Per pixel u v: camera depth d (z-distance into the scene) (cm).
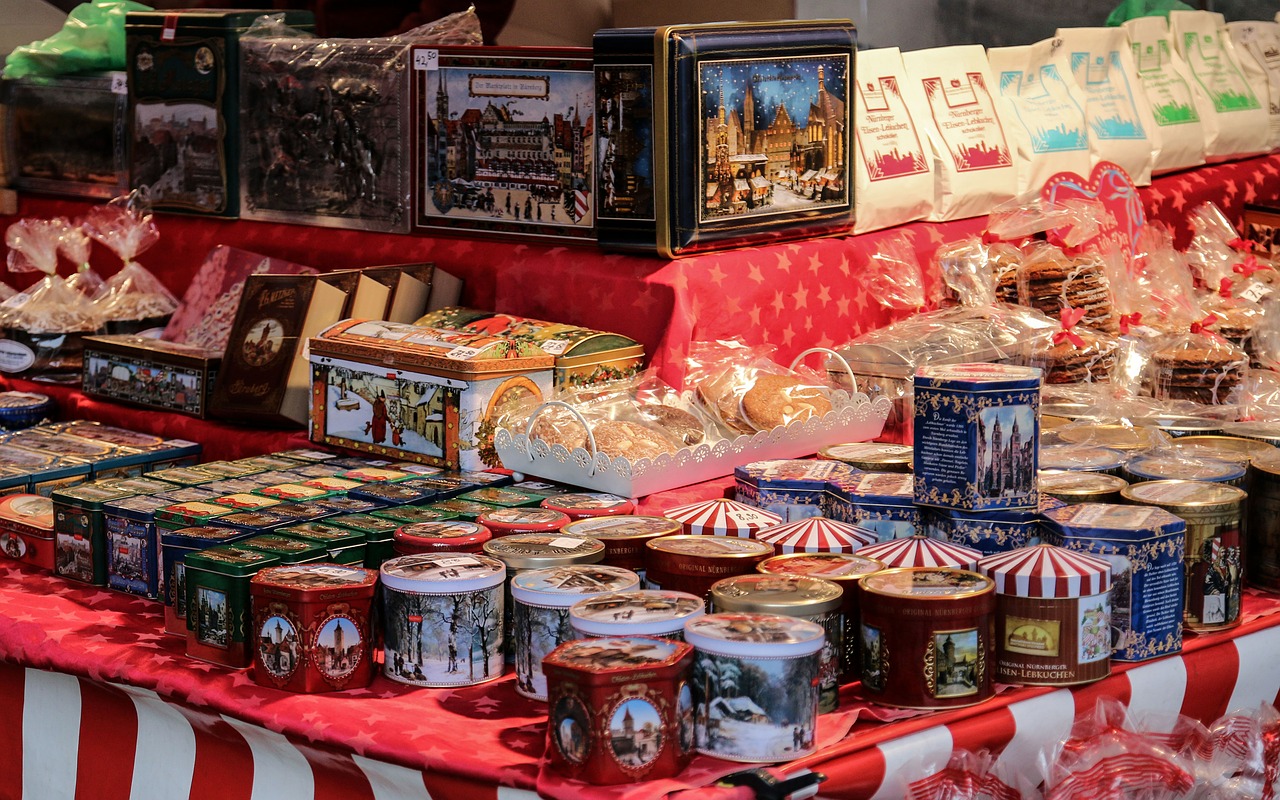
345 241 364
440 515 247
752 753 181
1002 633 207
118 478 286
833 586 200
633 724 174
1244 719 226
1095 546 215
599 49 299
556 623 202
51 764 247
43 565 279
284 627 209
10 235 391
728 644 180
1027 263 350
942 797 194
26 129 439
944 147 371
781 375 293
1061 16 483
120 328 377
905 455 261
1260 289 374
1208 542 227
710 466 268
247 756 218
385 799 200
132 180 412
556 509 248
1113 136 429
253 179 389
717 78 297
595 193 311
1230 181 476
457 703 206
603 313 309
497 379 279
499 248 335
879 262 344
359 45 359
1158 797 209
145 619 248
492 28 420
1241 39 516
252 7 452
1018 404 217
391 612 213
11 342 371
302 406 319
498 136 333
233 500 260
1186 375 323
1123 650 217
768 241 322
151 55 400
